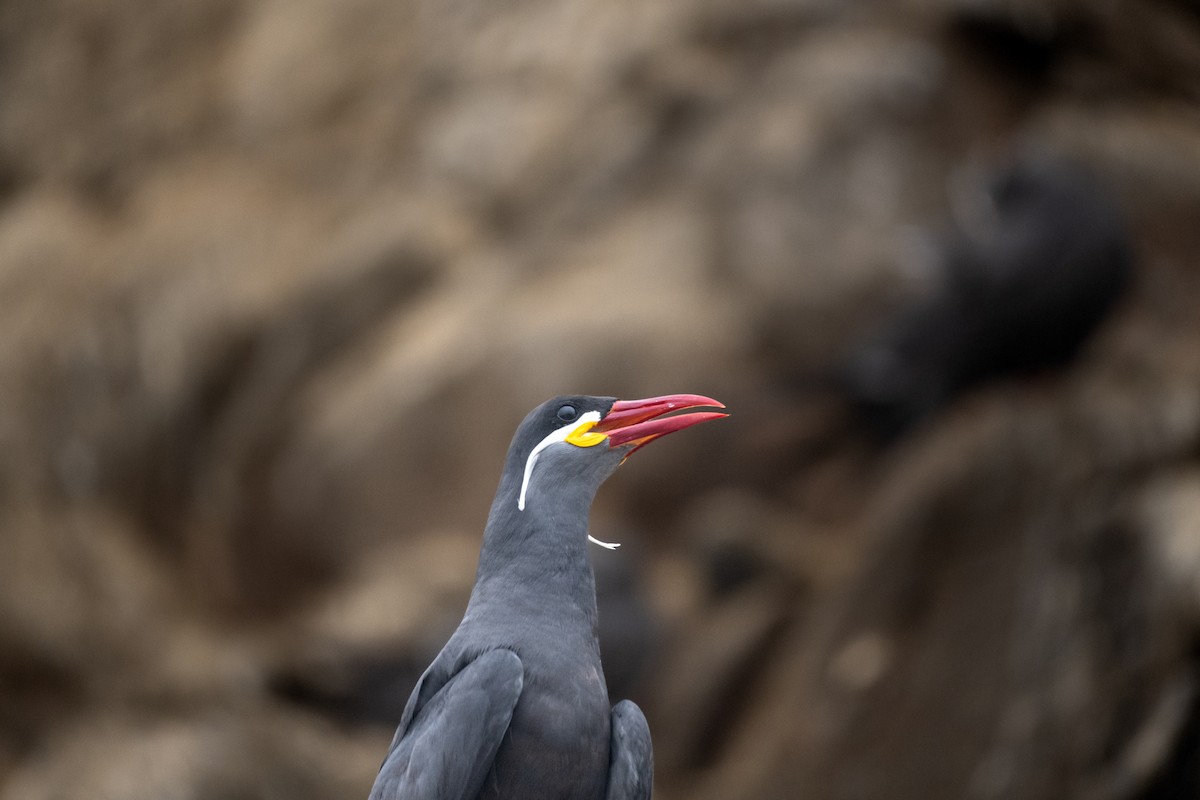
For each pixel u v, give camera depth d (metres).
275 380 20.08
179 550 19.88
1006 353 14.09
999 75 18.42
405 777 4.61
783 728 12.80
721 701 14.22
